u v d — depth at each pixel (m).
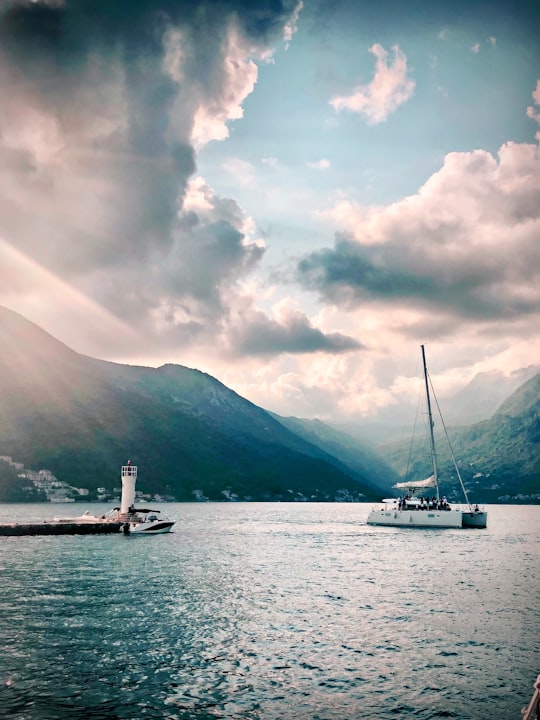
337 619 32.94
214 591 41.75
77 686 21.66
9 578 46.88
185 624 31.39
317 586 44.53
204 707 20.00
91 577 47.84
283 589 42.94
